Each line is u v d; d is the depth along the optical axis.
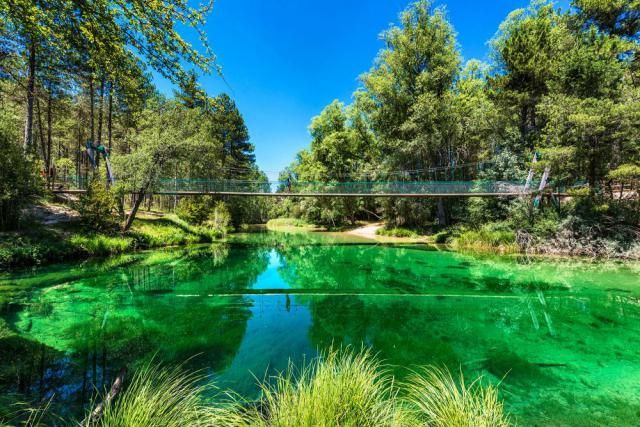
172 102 15.48
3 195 9.45
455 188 15.89
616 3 14.70
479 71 22.31
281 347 4.09
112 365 3.42
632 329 4.74
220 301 6.39
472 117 17.11
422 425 1.68
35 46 3.63
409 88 19.84
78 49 3.37
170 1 2.90
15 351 3.65
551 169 12.24
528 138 15.85
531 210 12.78
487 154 17.53
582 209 11.38
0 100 10.84
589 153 10.80
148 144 13.59
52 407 2.48
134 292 6.82
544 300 6.41
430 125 17.66
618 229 10.59
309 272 9.97
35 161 10.96
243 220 31.64
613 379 3.21
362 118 25.92
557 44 15.36
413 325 5.03
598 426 2.44
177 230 16.34
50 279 7.54
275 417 1.62
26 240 9.22
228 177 28.73
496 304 6.20
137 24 2.94
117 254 11.17
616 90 11.17
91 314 5.25
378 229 22.73
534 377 3.25
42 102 14.84
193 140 14.24
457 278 8.61
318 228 30.56
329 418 1.51
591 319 5.23
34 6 2.84
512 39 15.98
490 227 14.11
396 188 18.00
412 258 12.22
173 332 4.58
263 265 11.19
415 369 3.45
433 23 18.59
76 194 15.07
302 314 5.61
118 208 13.49
